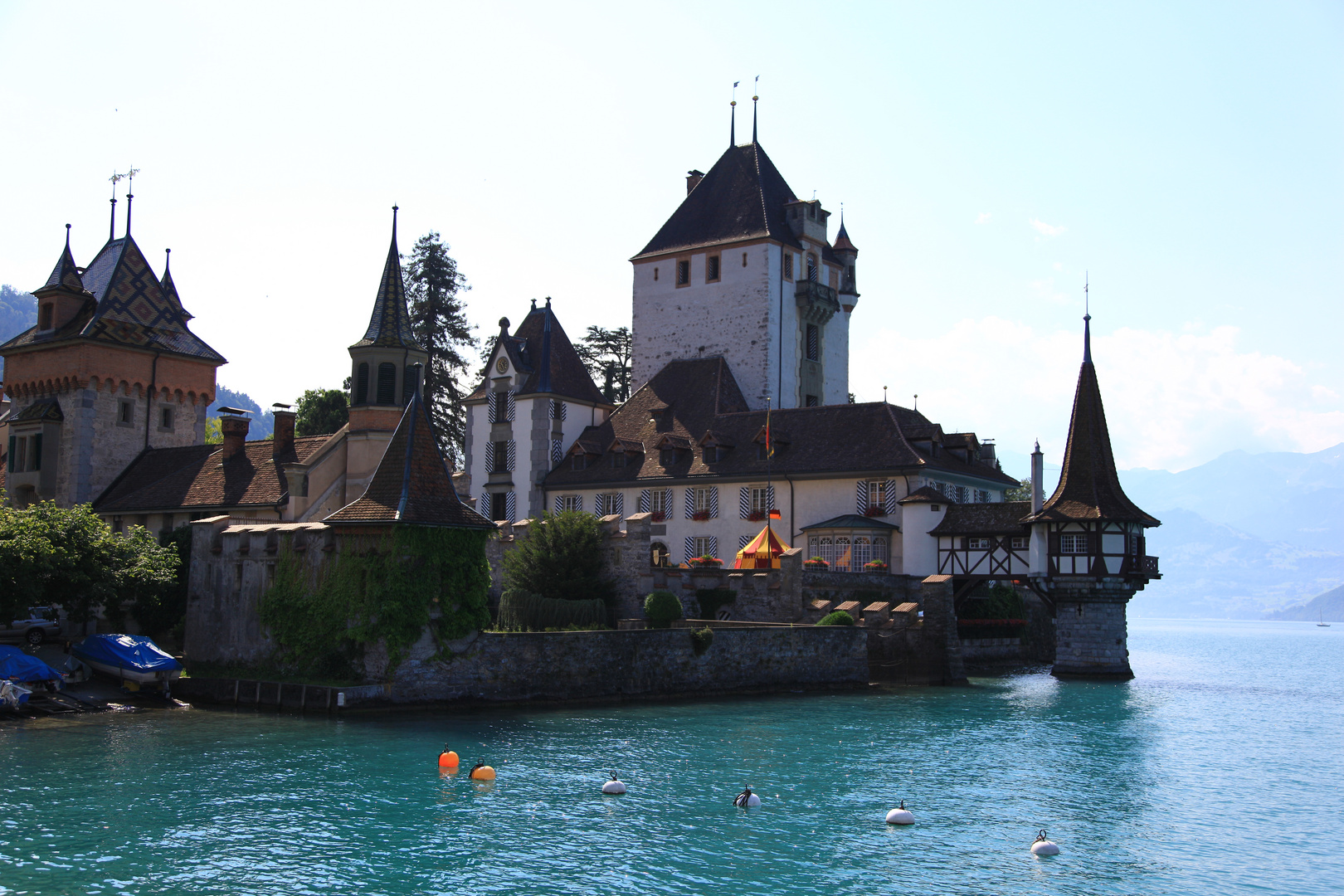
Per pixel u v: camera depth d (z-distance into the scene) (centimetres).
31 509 4209
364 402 5369
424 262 9269
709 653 4512
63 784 2683
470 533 3894
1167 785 3011
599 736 3469
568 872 2127
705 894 2025
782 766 3097
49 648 4412
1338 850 2391
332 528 3856
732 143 8669
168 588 4678
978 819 2577
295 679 3834
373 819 2442
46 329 6150
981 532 5988
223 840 2267
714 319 8088
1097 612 5797
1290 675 7419
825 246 8475
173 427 6303
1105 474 5888
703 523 6900
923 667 5350
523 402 7719
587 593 5181
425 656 3775
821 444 6681
